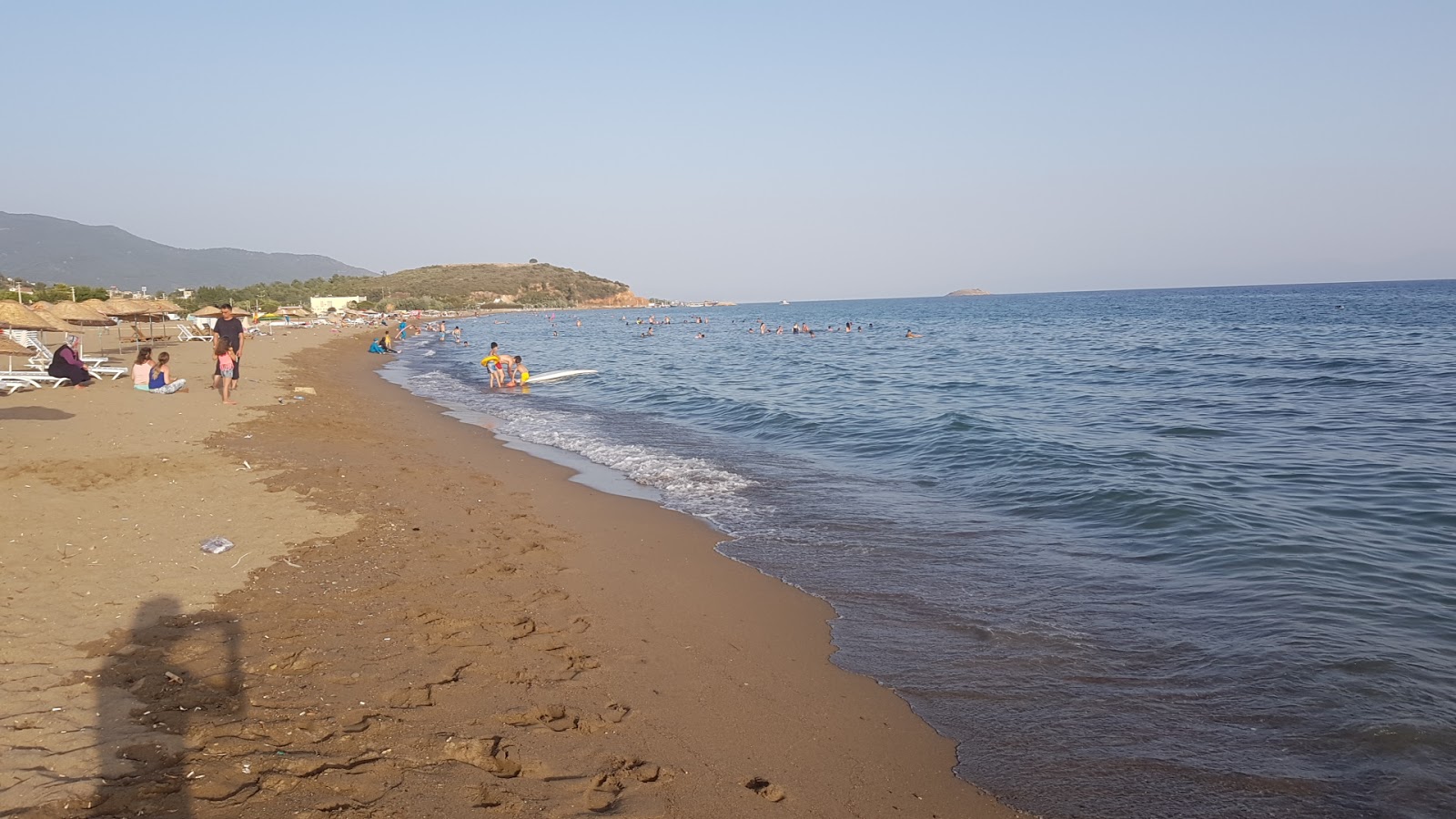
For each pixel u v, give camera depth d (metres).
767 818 4.04
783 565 8.27
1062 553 8.50
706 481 12.41
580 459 14.40
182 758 3.96
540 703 5.02
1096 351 40.06
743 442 16.34
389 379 30.86
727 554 8.62
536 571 7.75
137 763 3.88
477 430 17.80
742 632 6.50
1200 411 19.08
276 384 23.17
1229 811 4.15
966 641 6.33
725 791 4.26
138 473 10.30
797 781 4.42
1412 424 16.31
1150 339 47.50
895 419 18.55
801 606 7.10
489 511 10.03
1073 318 84.88
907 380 28.58
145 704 4.49
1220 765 4.55
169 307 38.69
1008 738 4.91
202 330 44.88
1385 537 8.70
